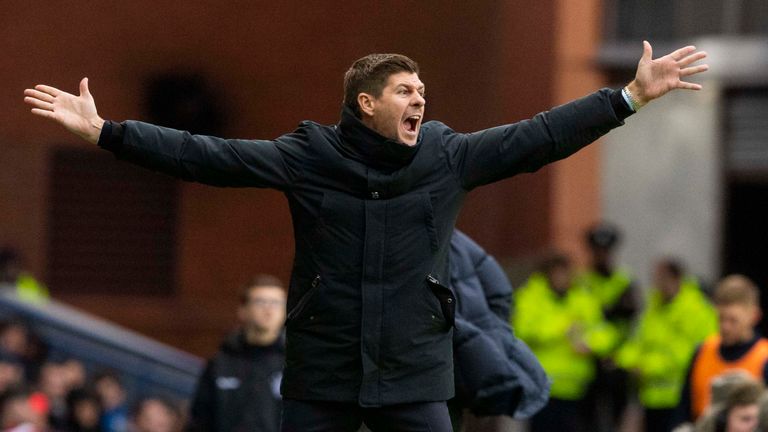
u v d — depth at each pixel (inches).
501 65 2388.0
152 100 2600.9
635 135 2393.0
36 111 727.1
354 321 729.0
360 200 733.3
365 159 733.3
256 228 2652.6
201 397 1332.4
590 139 745.6
